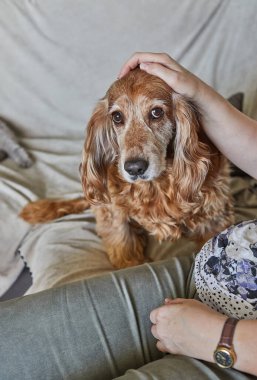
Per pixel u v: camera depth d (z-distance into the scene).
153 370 0.69
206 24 1.63
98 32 1.68
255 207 1.37
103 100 1.11
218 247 0.80
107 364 0.80
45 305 0.82
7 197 1.55
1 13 1.71
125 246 1.26
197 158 1.02
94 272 1.18
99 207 1.27
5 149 1.76
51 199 1.57
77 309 0.83
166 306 0.77
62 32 1.69
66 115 1.84
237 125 0.93
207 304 0.79
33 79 1.79
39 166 1.71
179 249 1.27
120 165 1.04
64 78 1.77
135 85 0.98
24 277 1.38
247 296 0.73
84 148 1.15
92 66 1.74
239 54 1.59
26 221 1.44
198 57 1.66
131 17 1.64
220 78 1.64
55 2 1.65
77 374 0.78
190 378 0.66
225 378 0.67
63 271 1.19
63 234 1.35
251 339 0.64
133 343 0.83
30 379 0.77
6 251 1.39
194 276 0.86
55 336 0.80
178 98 0.98
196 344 0.69
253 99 1.52
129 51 1.70
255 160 0.96
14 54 1.75
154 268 0.92
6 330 0.78
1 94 1.83
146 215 1.17
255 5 1.52
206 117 0.96
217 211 1.17
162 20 1.64
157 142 1.01
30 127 1.87
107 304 0.84
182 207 1.11
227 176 1.20
